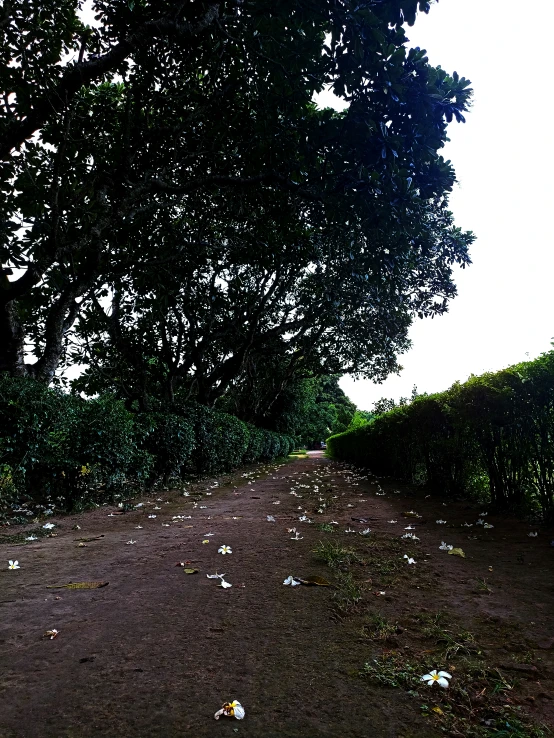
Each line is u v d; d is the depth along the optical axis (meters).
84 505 7.19
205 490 9.75
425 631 2.32
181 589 3.08
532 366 4.77
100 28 6.63
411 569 3.51
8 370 7.78
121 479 7.79
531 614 2.54
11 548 4.53
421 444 8.62
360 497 8.09
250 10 5.34
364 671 1.93
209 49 6.80
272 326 18.20
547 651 2.09
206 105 7.57
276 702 1.71
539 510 5.21
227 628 2.41
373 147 5.42
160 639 2.28
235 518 6.01
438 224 11.18
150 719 1.60
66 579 3.38
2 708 1.68
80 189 6.18
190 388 15.38
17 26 5.95
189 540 4.65
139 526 5.62
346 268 11.12
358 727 1.55
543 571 3.31
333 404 55.31
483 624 2.42
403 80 5.09
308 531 5.00
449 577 3.28
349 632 2.35
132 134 7.86
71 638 2.31
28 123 5.72
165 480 10.27
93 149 7.87
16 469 6.18
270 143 6.81
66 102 5.73
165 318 12.52
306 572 3.45
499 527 4.92
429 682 1.80
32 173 5.81
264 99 6.59
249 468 17.05
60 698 1.74
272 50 5.72
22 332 8.05
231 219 10.12
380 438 12.71
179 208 11.29
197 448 12.16
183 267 11.35
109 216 6.93
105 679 1.89
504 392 5.11
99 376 12.02
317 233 9.40
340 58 5.14
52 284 7.83
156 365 13.77
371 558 3.80
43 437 6.52
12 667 2.01
